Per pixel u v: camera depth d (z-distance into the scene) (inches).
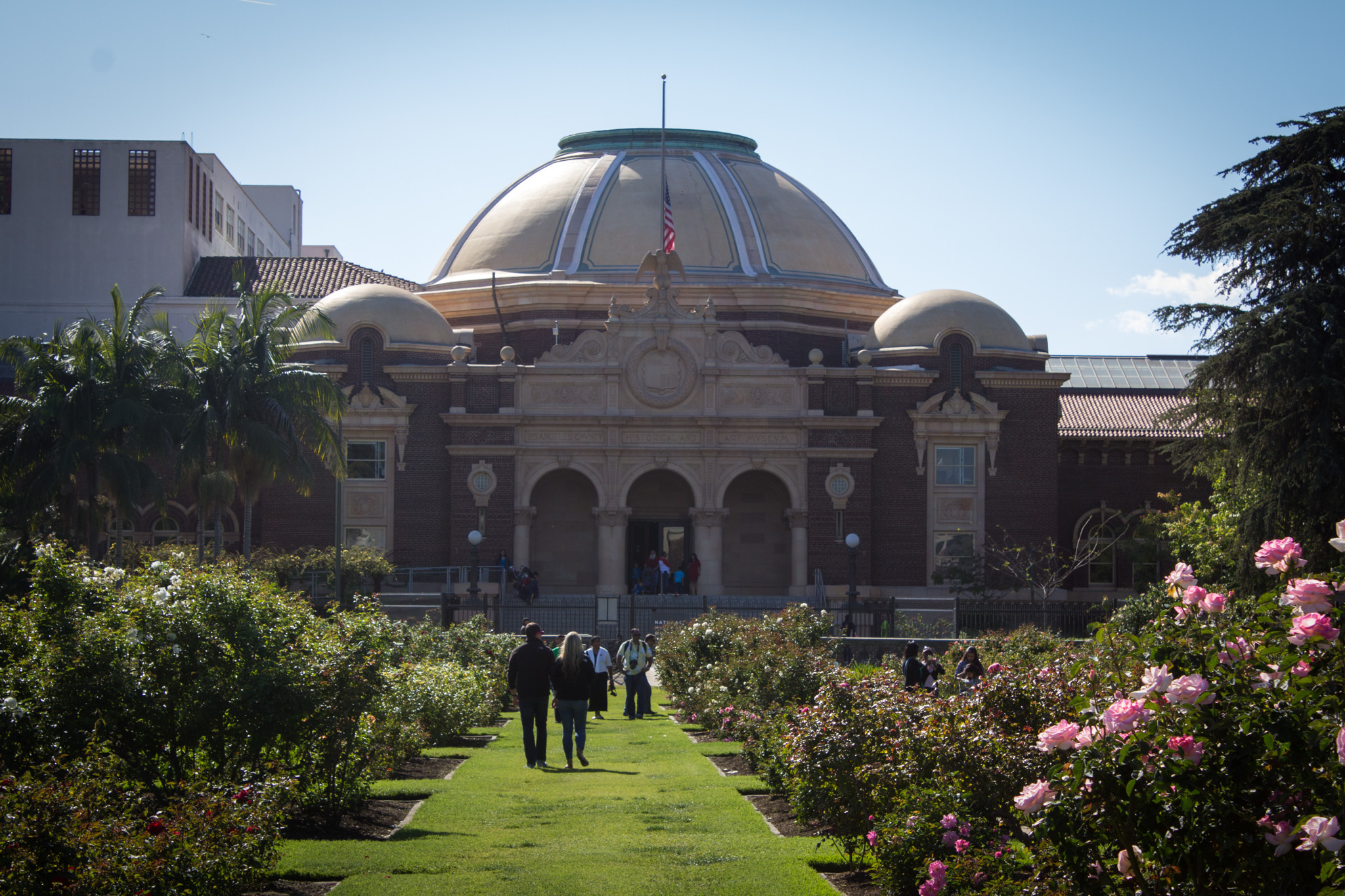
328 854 544.7
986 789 491.2
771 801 697.0
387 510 2167.8
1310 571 1365.7
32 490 1690.5
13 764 525.0
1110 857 350.6
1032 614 1804.9
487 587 2042.3
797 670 897.5
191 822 437.4
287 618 622.5
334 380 2162.9
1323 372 1380.4
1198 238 1542.8
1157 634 348.5
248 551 1811.0
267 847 485.4
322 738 616.7
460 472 2159.2
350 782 641.0
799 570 2175.2
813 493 2183.8
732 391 2196.1
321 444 1838.1
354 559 1943.9
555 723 1197.1
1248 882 310.8
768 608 1955.0
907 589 2202.3
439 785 747.4
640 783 759.1
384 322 2194.9
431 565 2166.6
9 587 1443.2
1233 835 306.2
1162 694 314.7
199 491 1776.6
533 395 2187.5
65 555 596.4
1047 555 2146.9
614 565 2167.8
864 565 2181.3
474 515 2156.7
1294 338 1395.2
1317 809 297.6
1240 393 1460.4
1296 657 316.2
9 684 538.3
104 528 1936.5
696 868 518.6
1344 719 298.7
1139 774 311.6
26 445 1754.4
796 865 524.1
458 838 585.3
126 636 557.6
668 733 1073.5
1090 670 481.4
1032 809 339.6
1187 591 353.1
